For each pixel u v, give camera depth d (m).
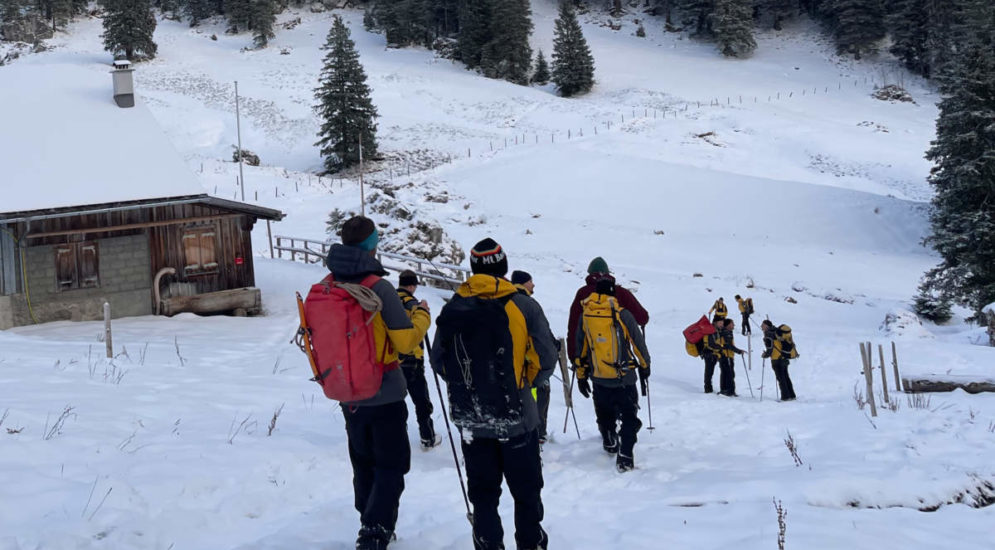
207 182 53.94
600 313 7.58
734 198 53.47
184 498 5.80
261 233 39.91
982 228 34.03
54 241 17.72
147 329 16.83
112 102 21.34
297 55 96.81
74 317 18.02
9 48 90.94
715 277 34.91
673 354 19.69
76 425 7.64
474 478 4.57
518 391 4.49
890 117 81.00
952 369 16.56
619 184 55.62
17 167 18.03
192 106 76.19
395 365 4.69
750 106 81.06
